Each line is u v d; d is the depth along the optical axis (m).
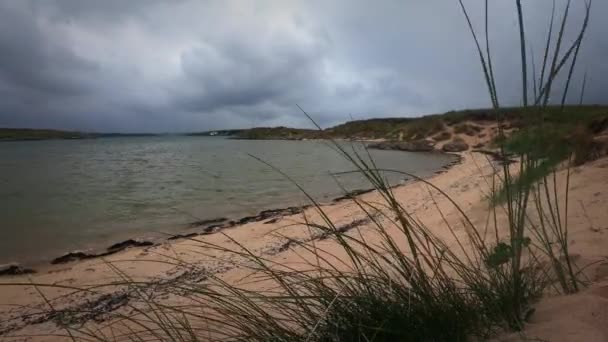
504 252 2.79
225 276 4.71
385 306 1.91
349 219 7.70
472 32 1.94
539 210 2.29
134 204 11.41
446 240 4.59
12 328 3.65
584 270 2.39
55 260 6.20
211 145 64.88
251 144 66.19
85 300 4.35
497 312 1.90
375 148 41.22
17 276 5.43
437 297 1.94
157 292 4.29
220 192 13.75
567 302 1.87
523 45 1.94
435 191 10.42
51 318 3.83
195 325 2.81
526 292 2.13
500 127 2.04
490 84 1.99
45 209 10.64
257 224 8.12
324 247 5.59
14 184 16.05
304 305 2.12
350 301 1.98
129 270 5.39
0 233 8.10
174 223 8.92
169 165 26.09
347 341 1.86
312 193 13.28
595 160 7.14
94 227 8.59
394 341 1.82
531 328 1.73
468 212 5.73
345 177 18.05
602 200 4.14
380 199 10.02
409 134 46.28
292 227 7.42
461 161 22.80
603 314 1.67
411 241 1.94
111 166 25.48
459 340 1.77
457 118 43.78
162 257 5.95
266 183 16.30
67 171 21.95
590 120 10.87
